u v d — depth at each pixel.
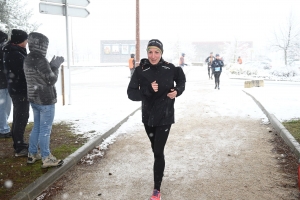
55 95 3.99
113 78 23.06
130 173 4.20
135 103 9.59
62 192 3.65
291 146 4.85
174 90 3.42
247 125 6.67
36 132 4.18
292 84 17.53
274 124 6.28
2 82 5.29
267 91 12.14
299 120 6.46
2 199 3.28
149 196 3.54
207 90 13.58
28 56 3.73
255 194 3.50
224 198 3.43
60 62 4.00
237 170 4.20
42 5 8.34
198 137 5.87
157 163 3.47
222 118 7.46
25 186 3.58
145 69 3.47
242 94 11.77
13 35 4.29
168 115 3.45
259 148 5.09
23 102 4.46
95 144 5.31
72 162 4.42
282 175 3.97
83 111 8.23
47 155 4.04
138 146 5.39
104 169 4.34
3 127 5.60
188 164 4.48
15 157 4.56
